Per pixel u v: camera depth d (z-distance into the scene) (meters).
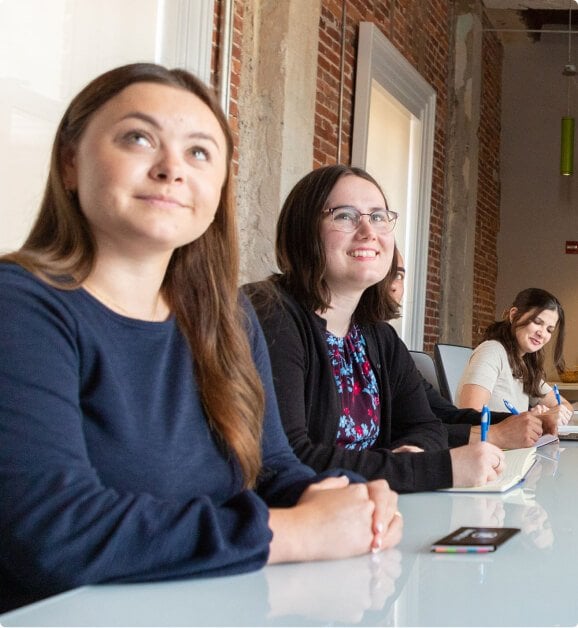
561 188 10.45
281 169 4.95
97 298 1.15
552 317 3.77
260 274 4.93
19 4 3.29
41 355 1.01
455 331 8.65
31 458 0.95
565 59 10.48
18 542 0.91
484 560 1.08
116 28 3.87
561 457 2.32
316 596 0.89
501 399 3.67
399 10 7.21
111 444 1.08
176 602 0.86
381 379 2.16
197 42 4.29
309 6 5.22
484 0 9.33
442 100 8.50
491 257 10.27
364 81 6.29
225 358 1.28
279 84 4.95
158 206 1.14
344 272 2.03
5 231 3.30
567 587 0.96
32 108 3.41
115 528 0.92
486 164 9.94
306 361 1.93
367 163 6.72
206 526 0.96
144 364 1.15
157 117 1.14
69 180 1.20
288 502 1.30
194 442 1.18
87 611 0.82
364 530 1.08
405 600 0.89
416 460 1.65
